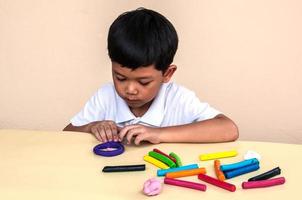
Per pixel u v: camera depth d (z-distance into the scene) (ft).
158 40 2.40
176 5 4.13
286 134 4.41
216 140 2.48
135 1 4.15
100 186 1.87
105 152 2.22
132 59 2.30
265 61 4.21
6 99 4.53
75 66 4.38
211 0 4.10
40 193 1.80
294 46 4.15
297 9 4.05
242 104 4.36
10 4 4.26
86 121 3.11
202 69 4.28
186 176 2.01
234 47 4.20
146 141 2.45
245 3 4.08
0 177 1.95
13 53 4.41
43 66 4.42
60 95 4.49
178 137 2.46
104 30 4.25
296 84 4.25
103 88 3.19
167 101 2.98
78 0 4.19
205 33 4.18
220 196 1.79
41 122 4.56
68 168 2.06
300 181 1.94
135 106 2.76
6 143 2.39
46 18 4.27
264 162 2.18
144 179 1.95
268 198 1.78
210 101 4.37
